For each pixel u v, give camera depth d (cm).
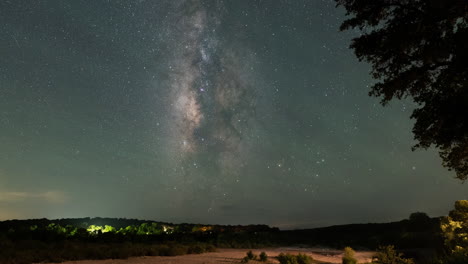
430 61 950
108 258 1912
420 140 1081
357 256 2652
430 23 916
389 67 1048
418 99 1052
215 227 5291
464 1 835
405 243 3114
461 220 1482
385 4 1005
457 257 1113
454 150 1061
